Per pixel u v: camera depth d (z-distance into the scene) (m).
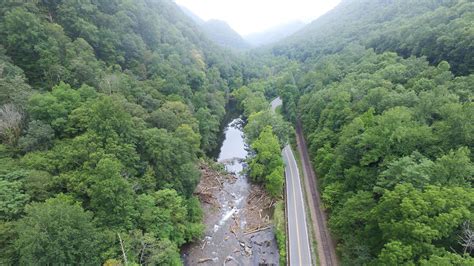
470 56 62.03
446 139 39.88
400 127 41.72
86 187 41.38
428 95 48.38
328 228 52.25
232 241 56.19
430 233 27.06
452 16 82.50
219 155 97.44
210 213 64.81
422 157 37.94
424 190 31.78
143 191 50.75
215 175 79.88
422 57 73.19
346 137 52.72
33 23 65.19
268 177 66.88
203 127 92.94
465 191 30.16
